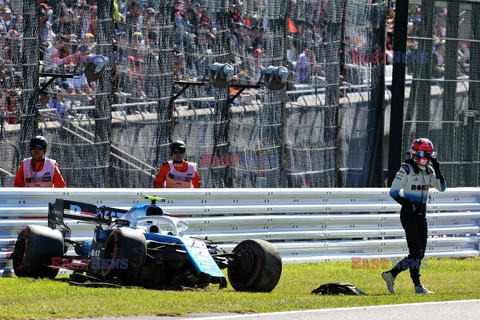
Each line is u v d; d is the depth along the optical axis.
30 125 53.41
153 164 58.84
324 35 65.50
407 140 66.94
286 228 53.19
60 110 55.59
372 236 56.47
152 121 58.72
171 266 39.38
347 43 66.62
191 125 60.47
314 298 36.25
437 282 46.09
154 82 58.59
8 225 44.69
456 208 59.09
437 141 68.06
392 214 57.38
